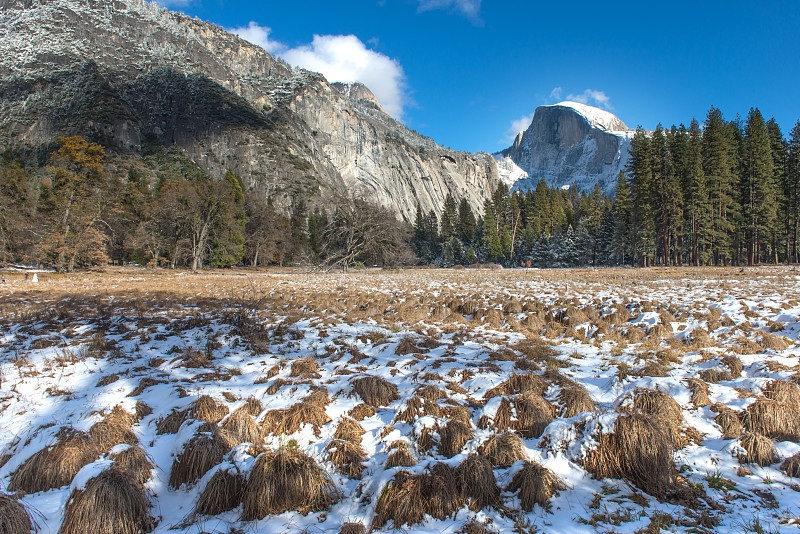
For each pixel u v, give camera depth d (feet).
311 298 57.67
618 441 13.65
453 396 19.52
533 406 16.67
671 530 10.61
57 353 29.73
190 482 14.05
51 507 12.69
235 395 21.30
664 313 35.53
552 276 91.71
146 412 19.45
